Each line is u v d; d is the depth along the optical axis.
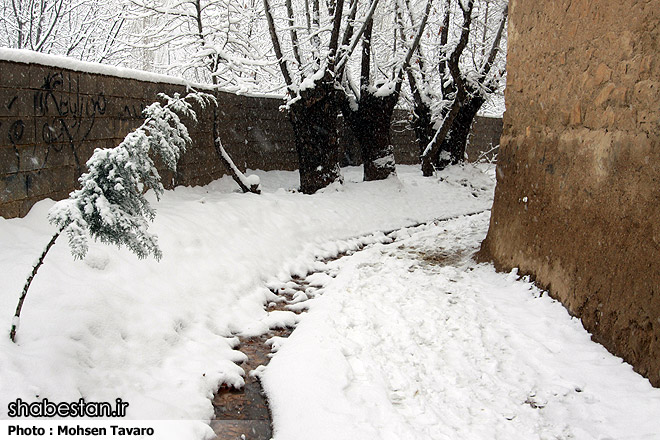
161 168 8.02
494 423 3.72
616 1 4.75
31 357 3.37
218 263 6.13
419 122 15.27
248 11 11.80
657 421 3.55
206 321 5.09
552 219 5.86
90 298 4.22
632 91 4.48
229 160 9.22
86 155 6.30
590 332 4.92
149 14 10.41
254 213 8.01
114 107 6.87
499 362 4.63
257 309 5.80
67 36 13.87
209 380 4.17
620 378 4.16
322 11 12.19
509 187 7.22
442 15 14.77
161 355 4.30
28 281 3.50
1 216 4.95
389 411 3.79
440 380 4.34
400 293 6.37
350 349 4.75
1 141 4.93
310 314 5.68
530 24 6.61
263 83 14.95
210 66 10.38
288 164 13.19
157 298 4.90
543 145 6.18
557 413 3.85
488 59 14.40
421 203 11.97
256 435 3.63
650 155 4.19
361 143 12.44
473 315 5.66
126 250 5.22
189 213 6.96
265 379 4.36
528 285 6.29
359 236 9.45
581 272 5.17
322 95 10.60
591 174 5.07
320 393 3.99
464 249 8.80
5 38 13.77
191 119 9.02
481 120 20.97
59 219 3.52
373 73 13.38
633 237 4.38
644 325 4.18
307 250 8.08
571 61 5.57
